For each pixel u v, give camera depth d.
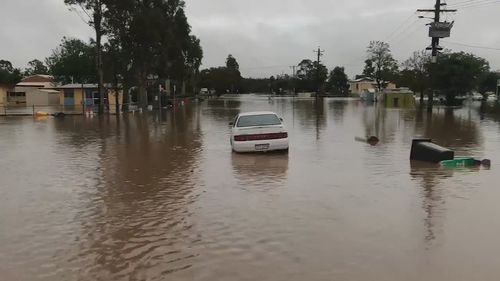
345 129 24.20
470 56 53.59
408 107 53.62
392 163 12.98
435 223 7.18
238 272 5.39
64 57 76.94
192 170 12.12
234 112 44.62
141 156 14.81
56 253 6.13
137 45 43.62
